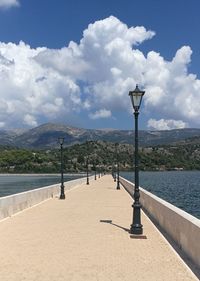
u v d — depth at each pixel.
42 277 8.30
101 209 21.53
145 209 21.30
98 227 14.87
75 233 13.53
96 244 11.70
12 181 114.00
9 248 11.10
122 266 9.22
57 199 28.83
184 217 10.90
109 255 10.31
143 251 10.80
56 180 117.31
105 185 53.31
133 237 12.73
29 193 22.66
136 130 14.47
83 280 8.10
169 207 13.56
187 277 8.34
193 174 178.75
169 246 11.47
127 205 24.00
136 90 14.40
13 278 8.20
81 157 166.25
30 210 20.83
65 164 163.88
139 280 8.12
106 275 8.48
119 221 16.53
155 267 9.14
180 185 85.81
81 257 10.08
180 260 9.81
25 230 14.11
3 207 17.23
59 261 9.66
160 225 15.27
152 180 112.06
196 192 63.66
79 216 18.25
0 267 9.09
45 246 11.38
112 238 12.66
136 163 14.02
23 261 9.65
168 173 195.25
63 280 8.09
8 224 15.61
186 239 10.45
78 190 41.31
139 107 14.52
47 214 19.02
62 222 16.17
